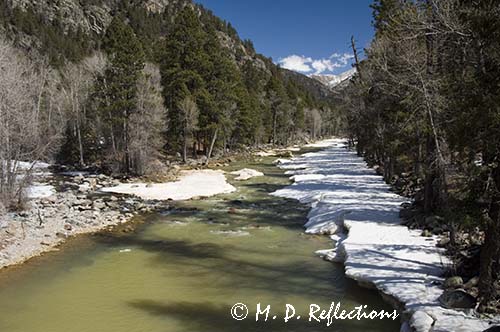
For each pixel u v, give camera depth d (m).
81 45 93.56
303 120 98.75
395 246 14.77
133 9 128.12
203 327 10.59
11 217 19.78
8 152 20.80
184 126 44.75
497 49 8.86
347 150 74.19
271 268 14.65
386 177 31.91
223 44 141.88
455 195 11.55
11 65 25.95
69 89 46.00
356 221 18.34
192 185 31.83
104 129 39.59
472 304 9.63
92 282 13.50
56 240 17.77
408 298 10.65
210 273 14.27
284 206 24.89
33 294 12.56
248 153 61.72
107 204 24.30
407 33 16.53
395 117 23.17
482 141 9.18
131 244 17.53
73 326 10.65
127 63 35.12
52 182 31.34
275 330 10.39
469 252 12.33
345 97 40.19
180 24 46.66
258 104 70.44
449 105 11.26
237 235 18.75
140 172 35.25
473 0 9.62
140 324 10.74
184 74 44.94
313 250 16.50
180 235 18.81
